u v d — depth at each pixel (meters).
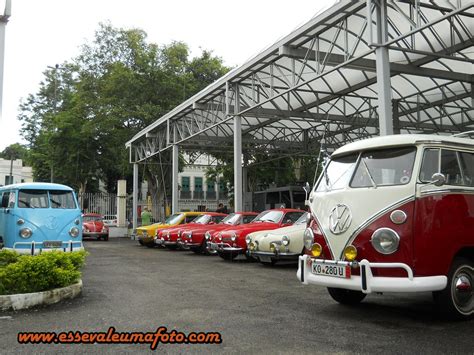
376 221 5.95
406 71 14.87
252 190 34.03
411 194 5.90
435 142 6.34
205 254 16.77
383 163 6.41
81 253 9.13
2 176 56.69
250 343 5.14
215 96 19.28
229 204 40.78
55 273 7.76
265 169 33.75
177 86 31.66
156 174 31.77
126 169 32.75
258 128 24.52
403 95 19.56
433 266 5.78
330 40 14.21
